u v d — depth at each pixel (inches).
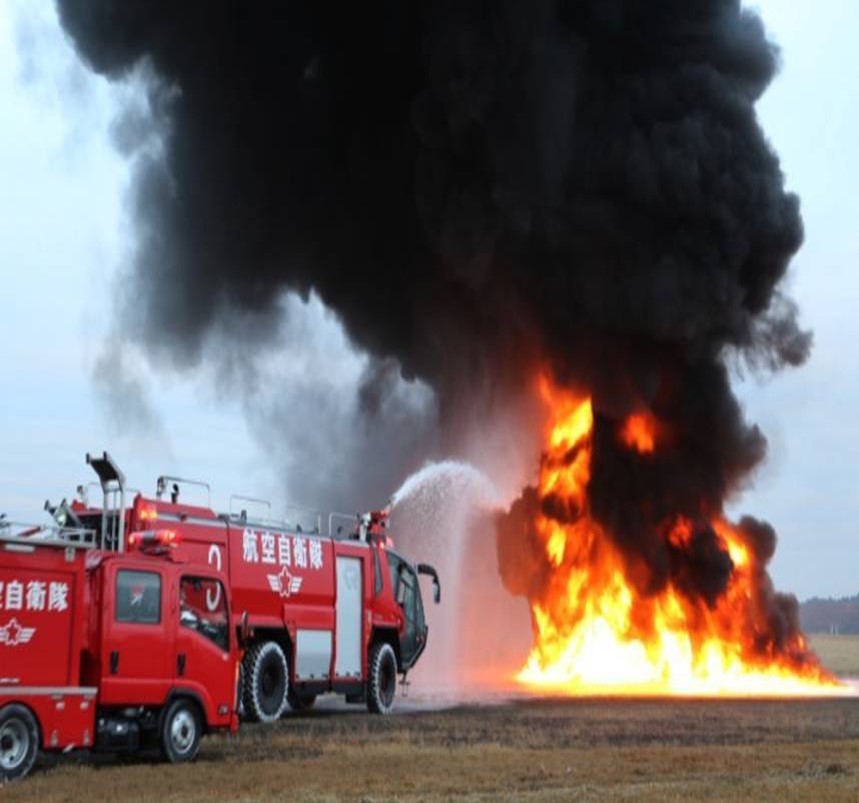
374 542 976.3
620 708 966.4
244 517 868.6
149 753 652.1
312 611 888.9
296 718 876.0
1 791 503.8
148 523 778.8
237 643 653.3
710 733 765.3
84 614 577.0
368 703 933.8
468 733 756.6
